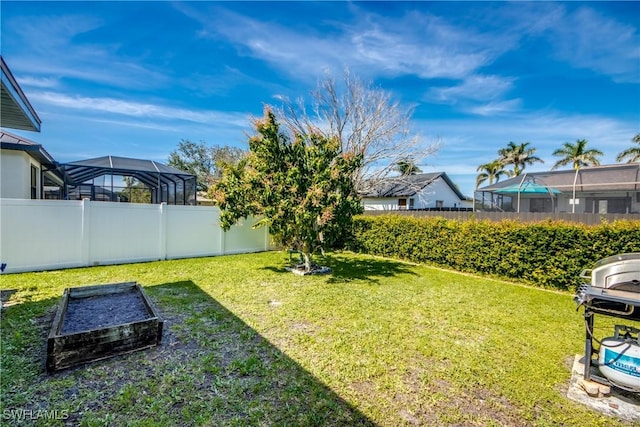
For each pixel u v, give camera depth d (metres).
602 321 4.73
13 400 2.53
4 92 3.99
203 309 4.82
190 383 2.85
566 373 3.22
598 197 15.13
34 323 4.04
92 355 3.14
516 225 7.30
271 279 6.91
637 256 2.96
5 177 8.98
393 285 6.64
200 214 9.60
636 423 2.50
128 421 2.34
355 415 2.50
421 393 2.83
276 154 7.37
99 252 7.89
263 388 2.82
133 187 16.06
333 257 10.19
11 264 6.82
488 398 2.79
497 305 5.44
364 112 16.11
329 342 3.79
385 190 22.05
